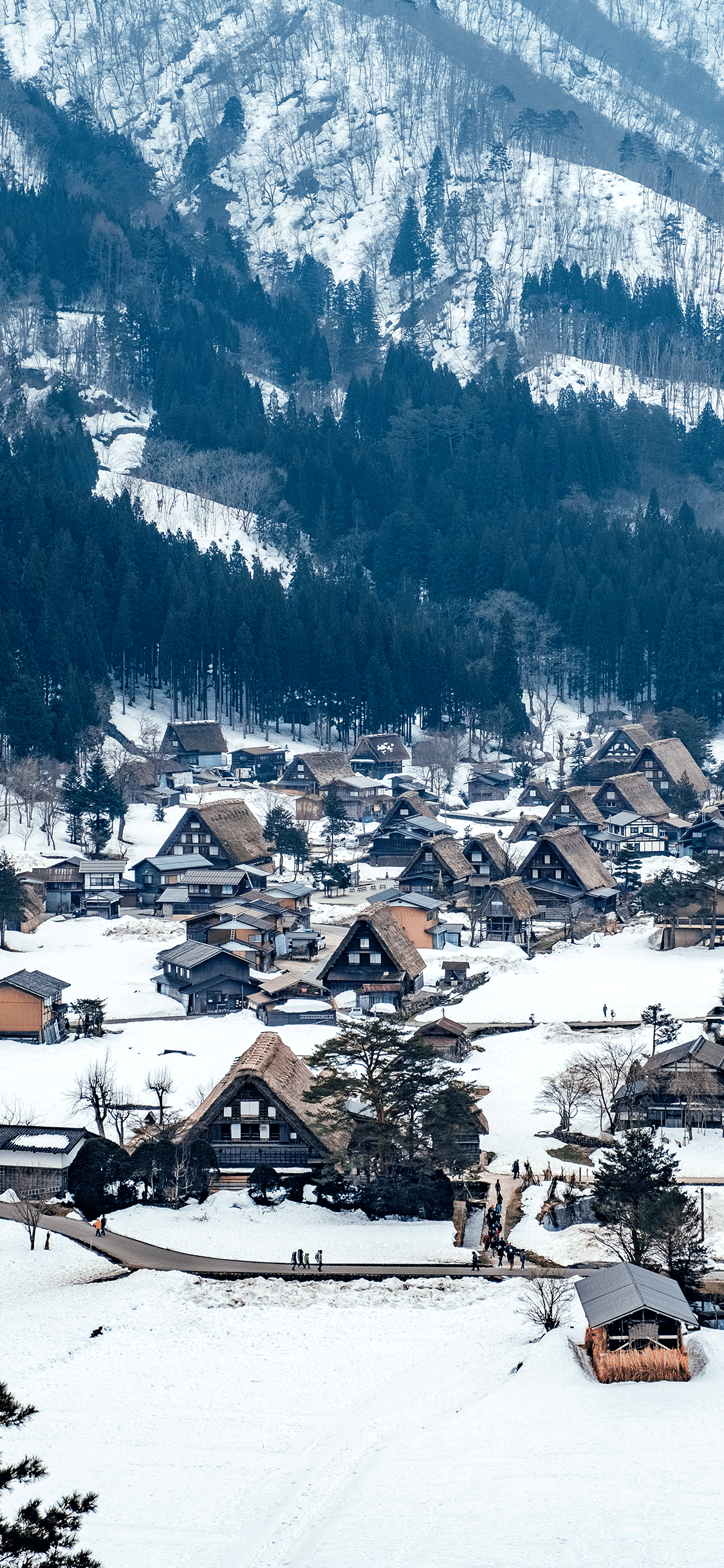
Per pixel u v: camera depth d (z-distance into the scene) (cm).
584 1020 17675
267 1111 13300
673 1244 10688
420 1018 18025
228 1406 9475
